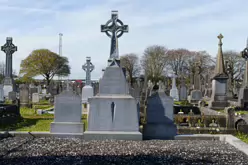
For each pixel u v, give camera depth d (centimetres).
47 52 7350
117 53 1079
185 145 888
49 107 2433
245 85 2317
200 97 2997
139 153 776
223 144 909
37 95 2923
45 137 995
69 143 898
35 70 7294
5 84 3194
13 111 1620
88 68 3019
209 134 1067
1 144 873
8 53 3216
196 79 3444
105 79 1013
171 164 675
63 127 1012
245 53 2380
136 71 8062
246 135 1157
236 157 745
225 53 6950
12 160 694
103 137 962
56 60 7500
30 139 957
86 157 729
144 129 1005
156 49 7712
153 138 998
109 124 977
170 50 7912
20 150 798
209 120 1266
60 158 717
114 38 1087
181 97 3600
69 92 1028
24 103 2331
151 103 1013
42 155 745
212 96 2278
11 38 3216
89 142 916
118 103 981
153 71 7300
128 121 977
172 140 976
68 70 8138
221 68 2259
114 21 1092
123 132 969
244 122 1208
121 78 1012
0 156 731
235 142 880
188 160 711
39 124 1450
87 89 2495
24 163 668
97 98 983
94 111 981
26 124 1462
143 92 2520
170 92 3656
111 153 773
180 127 1201
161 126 1002
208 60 7806
